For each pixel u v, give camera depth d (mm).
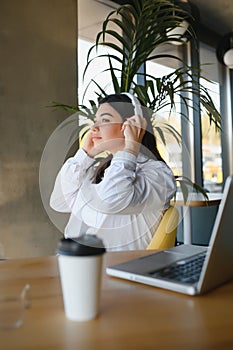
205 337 498
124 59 1897
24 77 2088
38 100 2156
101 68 2486
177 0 2926
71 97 2348
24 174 2076
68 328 524
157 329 521
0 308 589
